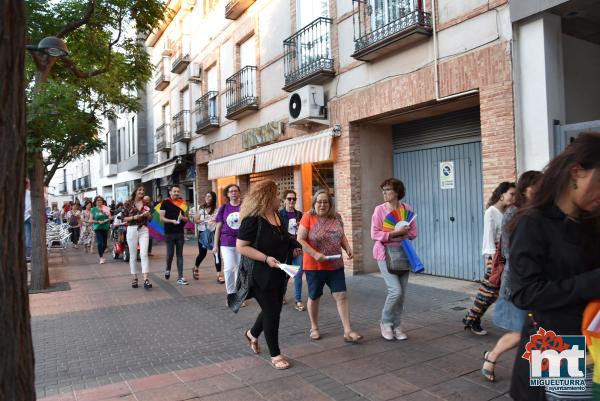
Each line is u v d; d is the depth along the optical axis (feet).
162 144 71.92
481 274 25.54
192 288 27.84
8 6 5.37
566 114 22.44
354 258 30.35
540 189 6.44
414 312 20.11
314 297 16.63
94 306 23.73
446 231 27.76
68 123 26.53
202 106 55.11
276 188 14.82
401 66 26.40
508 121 20.59
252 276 13.98
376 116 28.68
